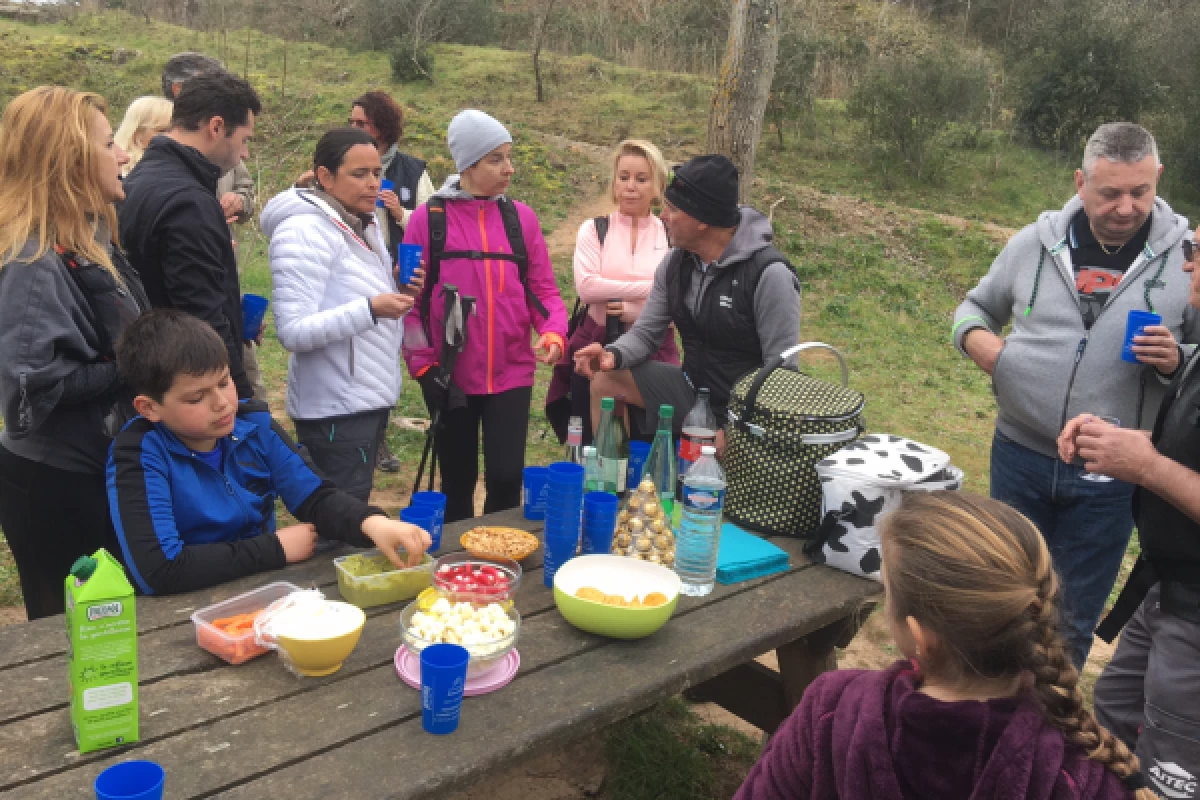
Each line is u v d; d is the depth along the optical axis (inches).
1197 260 86.7
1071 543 116.6
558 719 70.1
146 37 709.3
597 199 491.8
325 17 790.5
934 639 51.7
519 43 776.3
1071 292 113.3
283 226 124.0
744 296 123.0
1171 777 84.5
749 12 232.8
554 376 166.9
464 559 93.1
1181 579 83.6
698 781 117.3
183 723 66.3
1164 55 652.1
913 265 435.8
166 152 111.3
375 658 76.9
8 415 88.9
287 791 59.9
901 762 50.1
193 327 84.6
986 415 291.4
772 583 97.0
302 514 94.9
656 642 83.2
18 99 92.0
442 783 62.5
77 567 61.5
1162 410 88.8
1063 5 717.9
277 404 246.8
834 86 689.0
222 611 79.0
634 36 775.1
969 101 576.1
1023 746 47.8
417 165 193.2
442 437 146.6
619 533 99.0
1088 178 109.0
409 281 128.0
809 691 56.6
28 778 59.5
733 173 119.2
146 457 85.6
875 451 102.5
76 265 92.7
